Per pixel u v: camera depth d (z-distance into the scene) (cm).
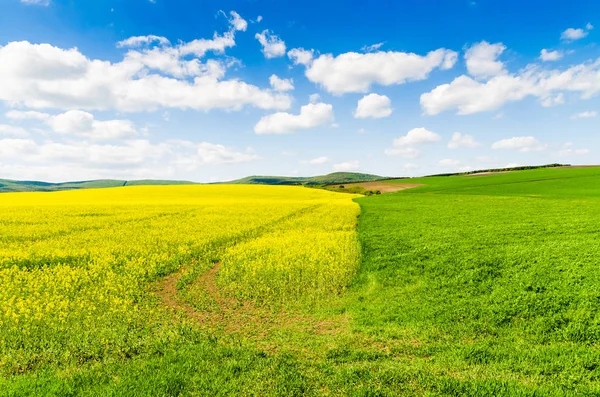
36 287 1466
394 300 1320
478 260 1631
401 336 1021
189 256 2031
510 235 2172
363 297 1378
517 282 1337
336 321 1166
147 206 4656
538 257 1576
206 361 865
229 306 1320
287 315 1234
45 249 2158
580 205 3712
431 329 1059
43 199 5900
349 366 835
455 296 1292
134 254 2056
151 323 1138
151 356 922
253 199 6225
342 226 3045
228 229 2888
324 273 1630
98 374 814
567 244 1783
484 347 917
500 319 1088
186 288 1523
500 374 790
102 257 1948
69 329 1066
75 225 3044
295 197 6888
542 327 1017
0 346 971
